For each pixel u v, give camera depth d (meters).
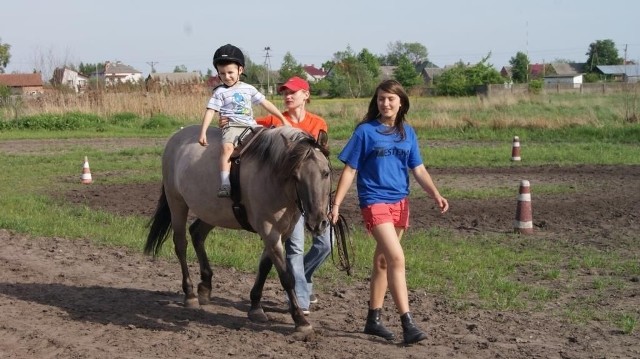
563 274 9.12
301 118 7.54
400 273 6.28
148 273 9.30
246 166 6.78
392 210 6.32
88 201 14.73
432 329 6.94
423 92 71.31
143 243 10.74
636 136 26.23
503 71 106.44
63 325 6.99
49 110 36.41
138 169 20.25
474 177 17.92
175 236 7.92
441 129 30.12
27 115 35.56
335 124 33.31
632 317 7.20
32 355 6.12
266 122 7.60
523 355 6.20
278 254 6.68
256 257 9.91
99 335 6.69
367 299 8.12
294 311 6.68
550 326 7.05
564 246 10.66
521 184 11.65
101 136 31.50
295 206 6.64
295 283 6.95
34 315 7.32
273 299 8.12
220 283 8.77
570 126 28.67
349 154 6.26
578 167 19.72
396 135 6.26
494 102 42.72
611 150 23.14
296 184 6.28
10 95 42.88
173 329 6.93
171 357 6.09
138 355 6.13
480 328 6.95
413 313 7.49
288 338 6.64
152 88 39.31
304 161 6.23
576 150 23.25
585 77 99.25
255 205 6.70
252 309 7.28
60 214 13.05
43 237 11.28
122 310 7.59
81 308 7.64
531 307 7.69
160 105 37.81
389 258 6.25
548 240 11.10
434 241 10.80
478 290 8.32
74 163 21.42
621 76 103.81
